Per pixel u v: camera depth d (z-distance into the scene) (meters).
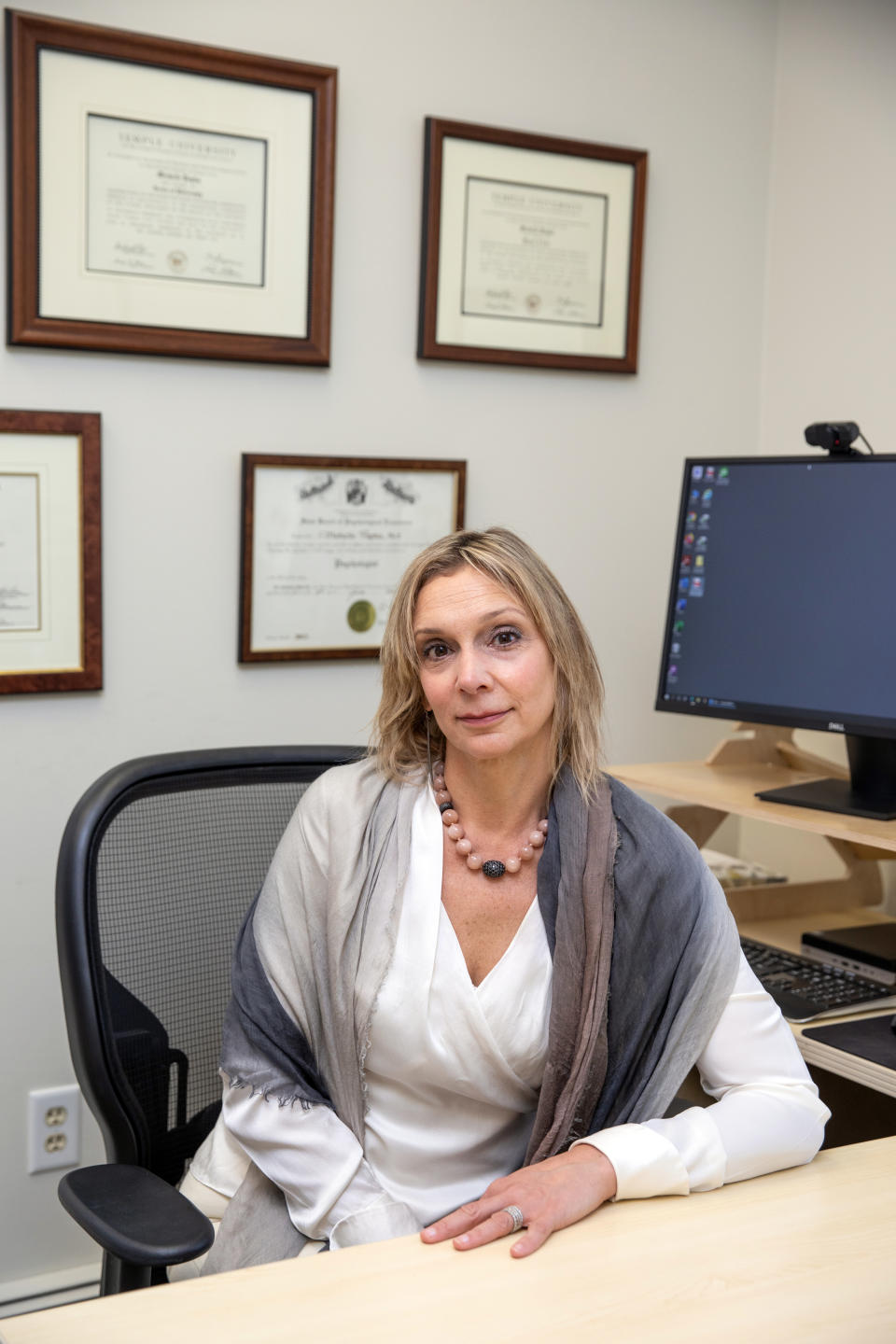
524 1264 0.99
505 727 1.25
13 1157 1.99
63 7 1.85
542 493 2.35
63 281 1.90
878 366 2.26
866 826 1.69
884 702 1.77
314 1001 1.33
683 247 2.44
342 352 2.13
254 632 2.10
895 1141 1.26
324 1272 0.97
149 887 1.41
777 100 2.49
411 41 2.13
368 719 2.23
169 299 1.97
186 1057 1.40
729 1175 1.13
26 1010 1.98
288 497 2.10
